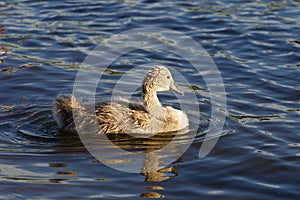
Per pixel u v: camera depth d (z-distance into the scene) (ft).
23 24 69.46
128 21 70.74
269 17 71.41
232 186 37.93
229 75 57.11
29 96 52.37
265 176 39.19
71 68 58.34
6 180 38.34
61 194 36.86
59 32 67.36
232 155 42.06
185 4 76.54
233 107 50.72
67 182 38.24
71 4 76.64
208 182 38.45
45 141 44.21
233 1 77.20
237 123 47.47
